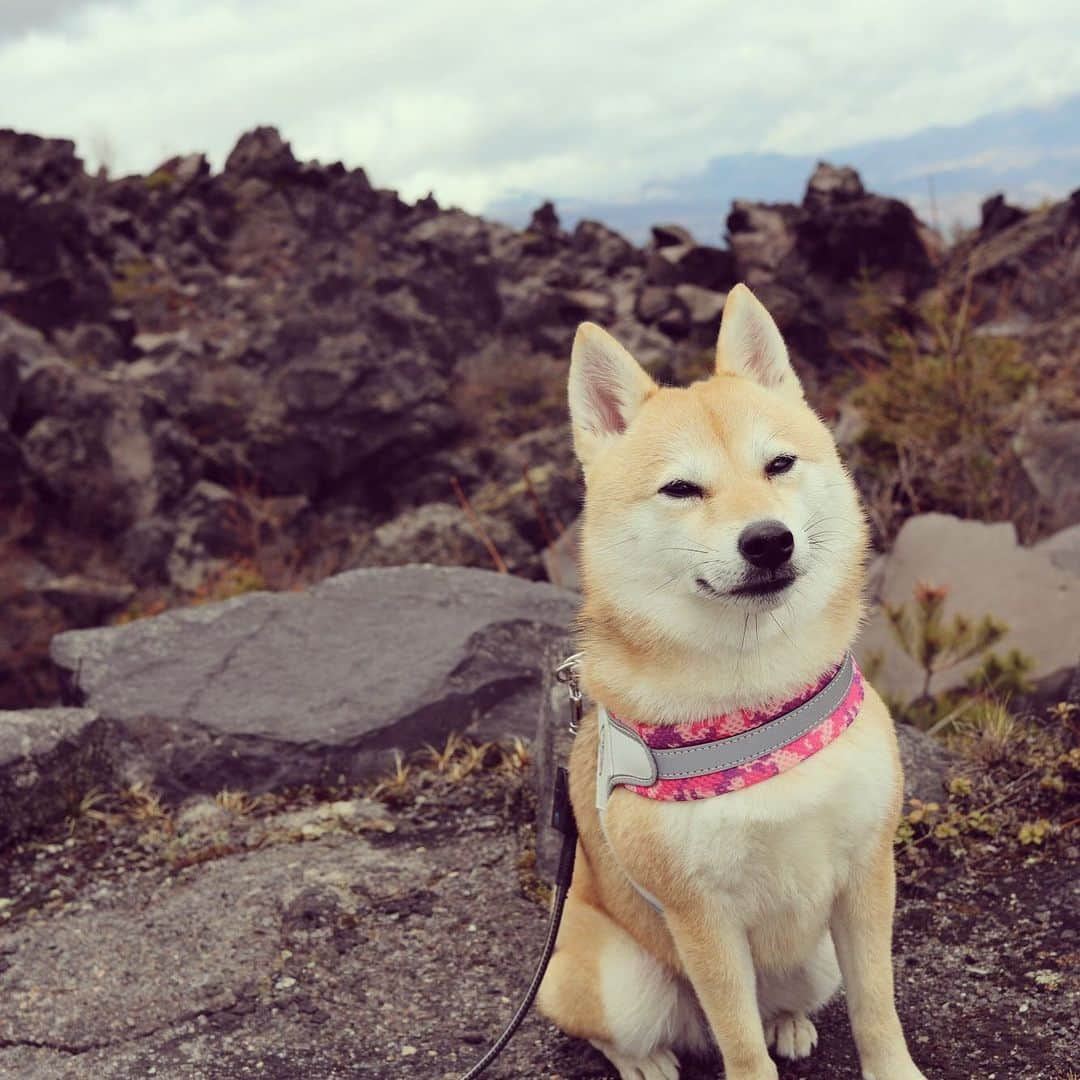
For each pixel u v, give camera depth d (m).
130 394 18.69
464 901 4.09
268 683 5.62
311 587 6.64
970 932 3.48
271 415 20.31
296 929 3.96
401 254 27.17
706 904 2.65
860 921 2.72
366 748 5.21
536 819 4.40
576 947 3.07
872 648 7.23
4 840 4.92
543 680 4.44
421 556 15.69
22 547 17.11
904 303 18.44
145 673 5.75
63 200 24.92
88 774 5.21
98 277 23.80
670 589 2.68
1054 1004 3.04
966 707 5.75
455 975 3.65
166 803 5.18
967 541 8.01
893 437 10.41
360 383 20.47
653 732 2.66
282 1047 3.34
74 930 4.18
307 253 28.62
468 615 6.05
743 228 25.92
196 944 3.94
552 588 6.54
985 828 3.92
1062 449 10.37
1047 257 18.89
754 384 2.98
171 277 28.08
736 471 2.69
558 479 16.89
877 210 20.50
